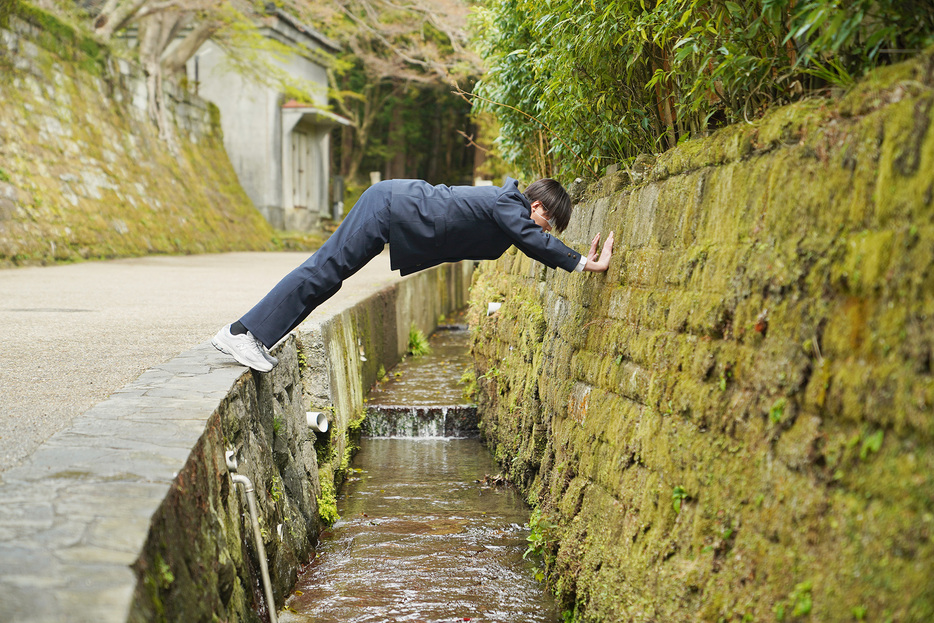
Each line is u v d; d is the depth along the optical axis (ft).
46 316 19.65
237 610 8.01
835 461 5.23
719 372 7.02
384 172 116.57
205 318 19.43
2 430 8.31
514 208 10.93
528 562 13.04
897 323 4.78
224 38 64.95
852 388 5.12
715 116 9.73
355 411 21.38
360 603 11.32
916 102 4.83
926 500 4.39
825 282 5.57
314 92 78.74
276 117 74.69
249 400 10.99
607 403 10.16
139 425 7.91
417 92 103.96
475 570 12.68
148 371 11.04
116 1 56.13
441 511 15.89
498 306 22.56
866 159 5.30
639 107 11.71
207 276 35.09
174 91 64.59
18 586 4.54
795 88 7.48
